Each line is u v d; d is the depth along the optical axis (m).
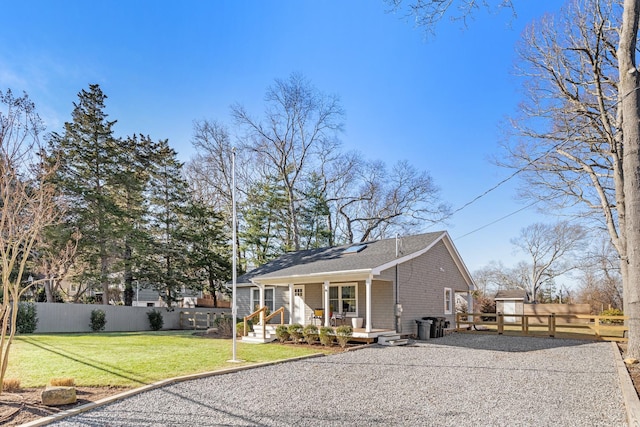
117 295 31.77
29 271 22.05
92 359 10.17
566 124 17.62
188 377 8.16
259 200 30.61
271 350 12.59
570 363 10.20
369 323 14.17
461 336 17.42
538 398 6.80
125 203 25.16
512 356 11.49
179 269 26.75
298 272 17.09
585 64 16.50
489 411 6.05
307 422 5.53
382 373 9.01
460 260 20.62
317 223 33.00
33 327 19.02
